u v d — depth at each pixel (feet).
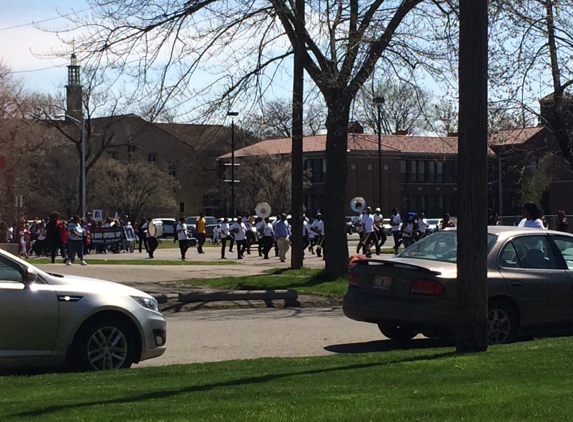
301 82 70.74
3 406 22.62
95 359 30.60
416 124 106.73
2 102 169.78
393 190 231.09
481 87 29.63
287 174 237.25
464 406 21.04
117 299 31.04
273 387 25.17
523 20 60.23
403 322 37.37
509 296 37.81
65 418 20.72
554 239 40.29
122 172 236.22
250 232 135.33
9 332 28.96
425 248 40.45
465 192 30.22
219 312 54.54
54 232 100.27
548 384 24.66
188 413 20.90
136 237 179.11
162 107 62.39
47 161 238.68
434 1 61.00
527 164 76.48
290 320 49.98
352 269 39.91
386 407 21.16
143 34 60.23
